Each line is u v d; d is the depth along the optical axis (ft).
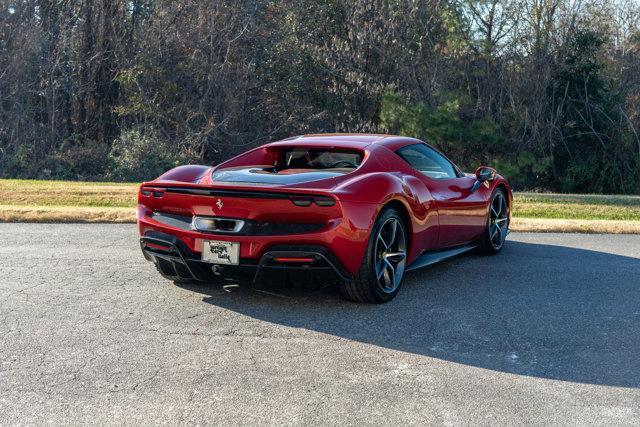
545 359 12.39
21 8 87.20
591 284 18.57
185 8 93.81
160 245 16.16
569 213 34.47
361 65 90.27
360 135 19.42
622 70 91.71
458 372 11.67
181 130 88.28
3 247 22.47
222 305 15.67
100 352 12.31
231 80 92.58
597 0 89.97
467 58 86.58
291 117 95.40
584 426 9.64
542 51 86.17
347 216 14.70
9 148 82.99
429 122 76.64
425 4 87.35
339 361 12.09
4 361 11.79
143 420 9.62
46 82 87.15
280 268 14.78
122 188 39.65
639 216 34.55
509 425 9.64
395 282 16.56
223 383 10.97
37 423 9.48
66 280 17.87
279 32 95.91
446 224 19.08
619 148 86.17
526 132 86.74
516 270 20.38
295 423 9.59
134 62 91.97
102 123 94.12
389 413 9.96
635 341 13.55
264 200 14.78
